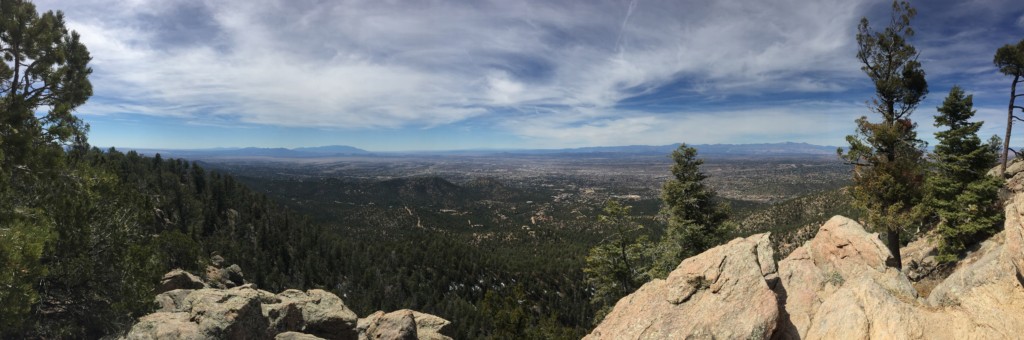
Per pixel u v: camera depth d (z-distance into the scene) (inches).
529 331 1948.8
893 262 682.2
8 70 773.9
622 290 1419.8
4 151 669.3
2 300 573.6
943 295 576.4
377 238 7032.5
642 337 611.2
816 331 582.9
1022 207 542.0
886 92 1213.1
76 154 962.1
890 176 1111.6
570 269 5260.8
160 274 917.2
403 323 1023.6
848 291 605.6
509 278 5182.1
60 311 788.0
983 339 484.1
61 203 767.7
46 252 708.0
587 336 698.2
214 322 701.9
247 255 3599.9
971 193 1034.7
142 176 3243.1
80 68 946.7
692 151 1376.7
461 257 5492.1
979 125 1163.3
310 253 4436.5
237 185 5098.4
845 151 1254.3
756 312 581.0
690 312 620.4
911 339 508.7
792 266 766.5
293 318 896.3
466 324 3489.2
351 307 3782.0
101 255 821.2
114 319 770.2
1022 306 493.0
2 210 660.7
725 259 693.3
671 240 1350.9
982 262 585.0
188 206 3494.1
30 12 850.8
